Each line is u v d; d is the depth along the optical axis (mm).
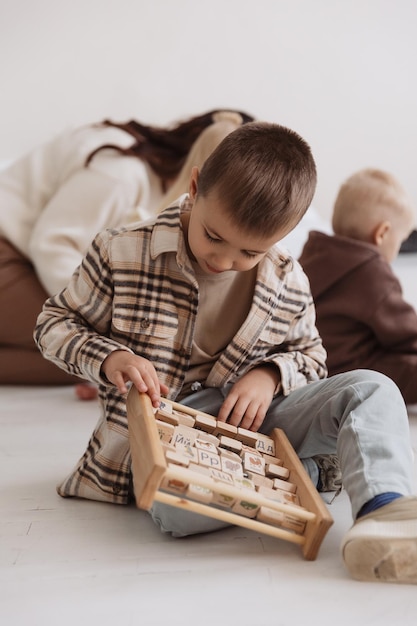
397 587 801
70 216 1638
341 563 858
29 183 1746
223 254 888
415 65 2973
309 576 827
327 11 2891
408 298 2129
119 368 913
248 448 963
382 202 1545
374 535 773
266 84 2904
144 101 2832
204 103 2877
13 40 2703
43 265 1600
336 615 751
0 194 1729
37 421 1372
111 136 1737
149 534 936
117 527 952
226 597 784
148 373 909
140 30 2781
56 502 1020
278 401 1053
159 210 1542
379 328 1469
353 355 1485
